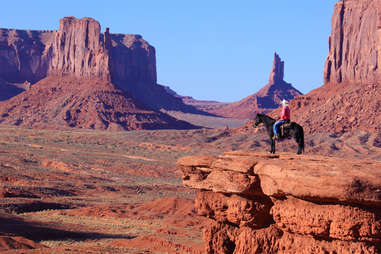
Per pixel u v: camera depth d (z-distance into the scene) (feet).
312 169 51.29
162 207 189.47
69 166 338.34
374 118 480.23
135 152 461.37
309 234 53.21
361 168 49.21
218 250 65.41
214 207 65.57
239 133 549.54
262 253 60.29
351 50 539.29
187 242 121.70
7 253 87.10
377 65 513.86
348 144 450.71
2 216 151.02
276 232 60.13
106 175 321.52
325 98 533.55
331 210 50.70
